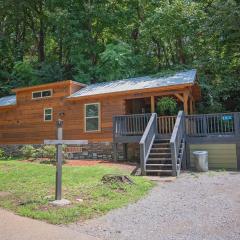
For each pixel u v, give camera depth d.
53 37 32.56
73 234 5.56
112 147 16.94
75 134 18.33
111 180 9.73
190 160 14.26
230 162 13.70
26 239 5.30
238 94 22.27
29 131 20.38
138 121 15.43
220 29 19.17
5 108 21.62
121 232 5.70
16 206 7.41
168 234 5.60
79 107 18.38
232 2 18.17
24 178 10.77
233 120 13.63
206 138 13.91
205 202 7.87
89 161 15.70
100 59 27.69
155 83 16.42
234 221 6.31
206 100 21.95
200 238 5.38
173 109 17.42
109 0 28.39
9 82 31.64
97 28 29.05
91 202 7.68
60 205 7.34
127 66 25.80
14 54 33.88
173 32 22.88
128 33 28.84
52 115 19.44
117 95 16.88
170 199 8.26
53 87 19.53
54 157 15.42
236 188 9.42
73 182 9.97
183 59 25.34
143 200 8.15
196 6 22.27
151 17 23.56
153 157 13.18
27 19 34.50
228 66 21.34
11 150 21.09
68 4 28.50
